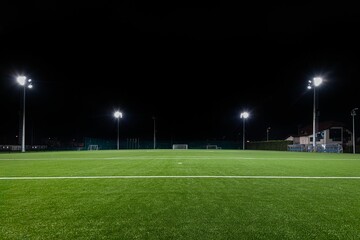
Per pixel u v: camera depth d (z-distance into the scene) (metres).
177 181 8.50
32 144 72.75
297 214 5.01
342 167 13.16
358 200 6.03
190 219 4.72
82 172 10.82
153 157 21.73
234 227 4.36
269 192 6.84
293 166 13.61
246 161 17.09
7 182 8.32
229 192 6.82
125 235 4.04
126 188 7.34
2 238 3.95
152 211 5.19
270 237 3.99
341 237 3.99
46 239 3.91
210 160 17.95
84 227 4.34
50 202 5.83
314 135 39.59
